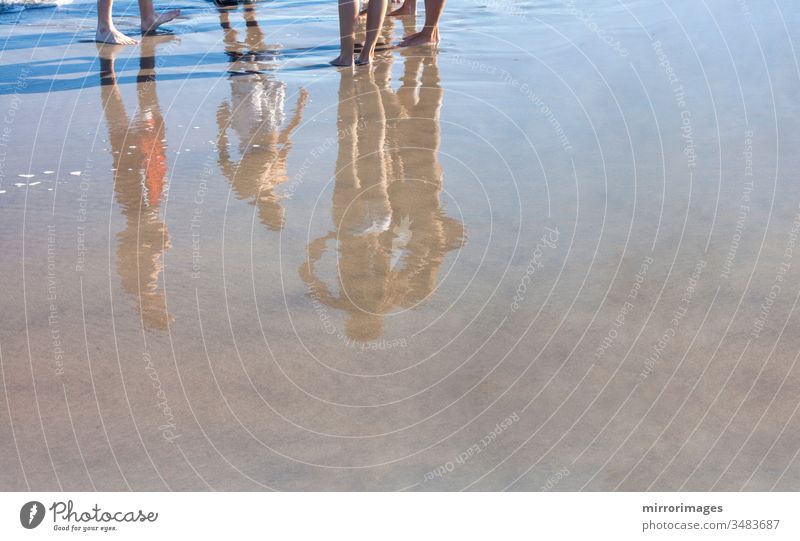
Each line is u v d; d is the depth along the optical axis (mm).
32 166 3564
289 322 2438
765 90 4355
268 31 6016
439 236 2967
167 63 5180
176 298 2551
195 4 6914
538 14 6289
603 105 4277
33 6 6770
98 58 5273
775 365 2199
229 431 1987
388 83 4754
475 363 2254
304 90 4641
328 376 2195
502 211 3158
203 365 2229
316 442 1955
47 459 1891
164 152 3748
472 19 6230
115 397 2094
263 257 2814
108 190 3346
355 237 2961
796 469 1853
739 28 5387
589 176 3445
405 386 2160
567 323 2428
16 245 2869
